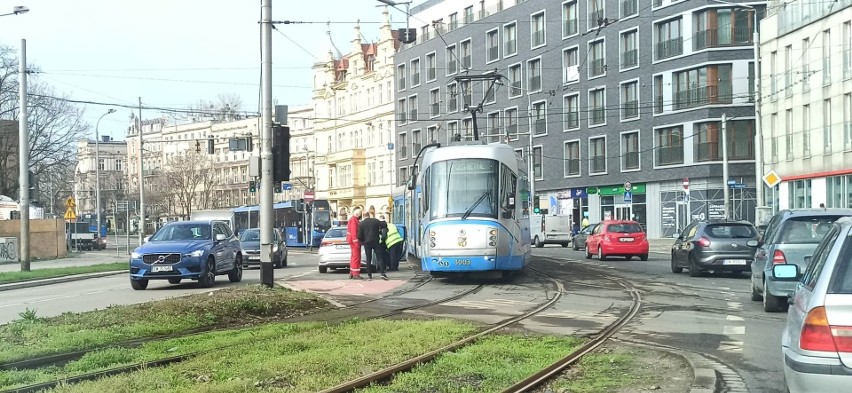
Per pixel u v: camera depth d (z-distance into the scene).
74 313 14.77
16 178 59.16
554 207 64.19
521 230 22.34
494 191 21.75
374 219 23.56
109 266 35.34
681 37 53.31
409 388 8.17
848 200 36.47
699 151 52.69
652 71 55.28
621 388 8.36
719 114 51.72
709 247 22.88
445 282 22.55
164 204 99.25
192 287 23.11
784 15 42.75
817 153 39.22
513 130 67.56
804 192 40.81
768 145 44.75
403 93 80.50
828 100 38.47
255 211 58.31
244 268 35.62
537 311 15.16
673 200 54.41
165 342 11.52
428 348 10.48
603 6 58.72
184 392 7.77
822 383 5.66
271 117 18.56
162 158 124.12
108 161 142.25
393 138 82.75
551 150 64.19
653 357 10.14
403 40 29.98
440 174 22.02
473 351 10.28
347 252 27.36
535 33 64.81
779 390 8.18
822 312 5.77
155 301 16.03
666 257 36.75
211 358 9.95
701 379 8.59
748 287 20.09
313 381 8.32
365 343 10.98
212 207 106.38
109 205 112.56
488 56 69.44
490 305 16.31
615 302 16.77
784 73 42.94
